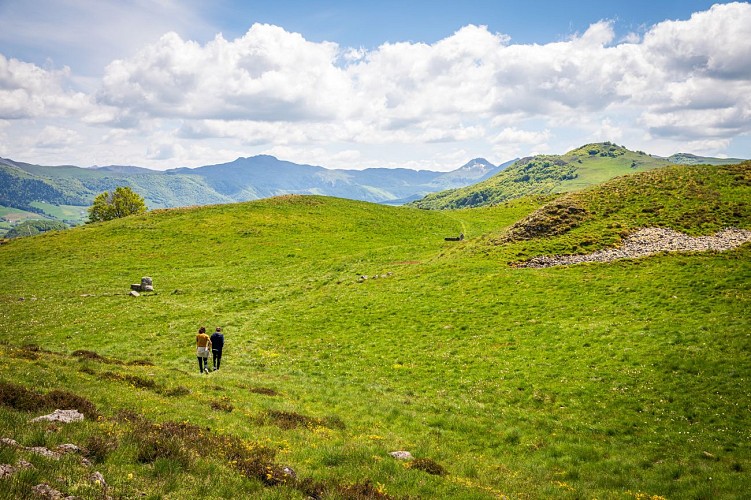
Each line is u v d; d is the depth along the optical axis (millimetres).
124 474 12109
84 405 17375
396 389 29703
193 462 13852
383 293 52406
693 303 36719
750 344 28891
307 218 104938
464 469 18219
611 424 23578
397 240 88562
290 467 15656
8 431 13078
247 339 41375
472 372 31469
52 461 11438
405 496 14414
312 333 42531
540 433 23125
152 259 75938
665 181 69875
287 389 28625
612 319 36625
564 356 31859
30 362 24453
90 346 37656
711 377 26266
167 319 47062
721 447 20609
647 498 16703
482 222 105312
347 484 14680
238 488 12844
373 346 38094
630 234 56312
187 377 28375
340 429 21953
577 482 18000
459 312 43500
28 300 52781
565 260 53281
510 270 52969
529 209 115125
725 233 52125
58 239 86688
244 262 74562
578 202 68875
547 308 41125
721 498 16562
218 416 20391
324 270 68125
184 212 108438
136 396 21219
